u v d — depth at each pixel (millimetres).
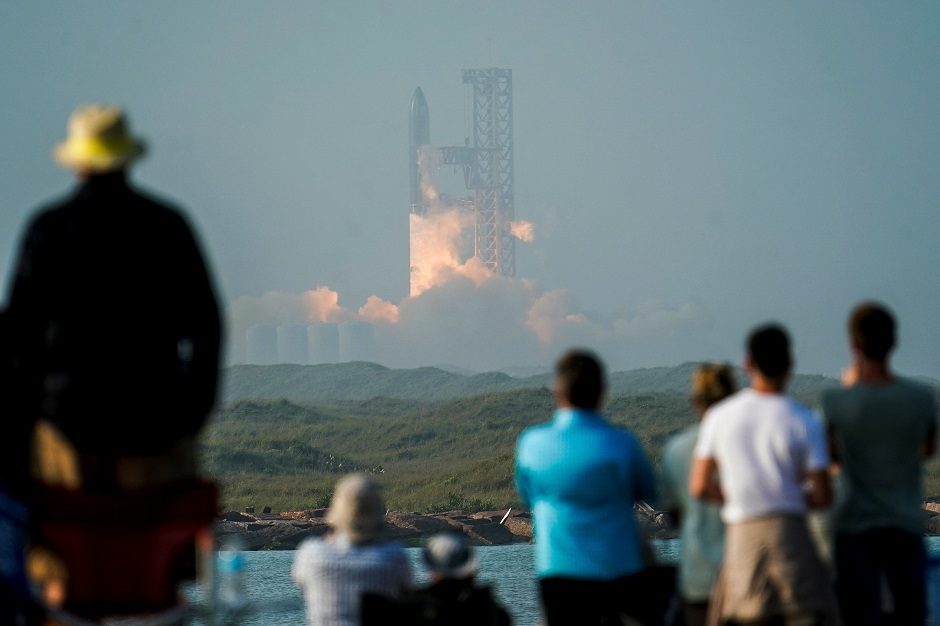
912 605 28031
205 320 21859
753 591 25969
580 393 29188
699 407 28984
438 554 28250
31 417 21500
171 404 21312
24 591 20938
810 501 26344
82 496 21078
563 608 29219
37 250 21266
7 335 21547
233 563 22750
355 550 28312
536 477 29328
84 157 21422
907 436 27875
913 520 27984
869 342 28156
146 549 21391
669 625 29609
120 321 21047
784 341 26406
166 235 21656
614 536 28984
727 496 26500
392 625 27266
